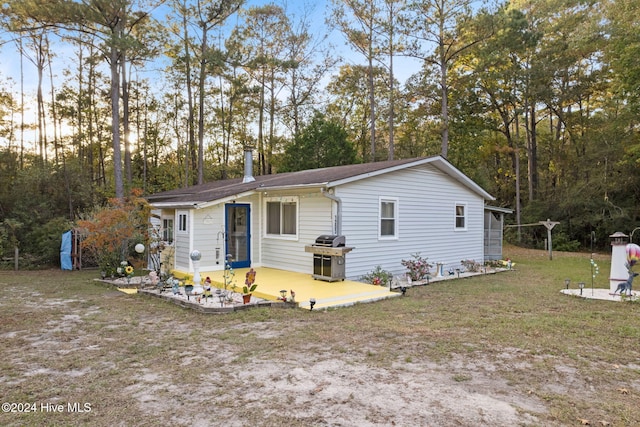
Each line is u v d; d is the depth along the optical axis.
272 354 4.82
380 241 11.03
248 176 14.89
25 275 11.96
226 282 9.33
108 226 10.59
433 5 21.12
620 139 21.42
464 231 13.91
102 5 13.52
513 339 5.43
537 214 24.98
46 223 14.95
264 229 12.09
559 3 22.09
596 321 6.45
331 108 31.27
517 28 19.50
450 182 13.34
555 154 27.22
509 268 13.76
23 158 23.39
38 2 12.95
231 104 28.03
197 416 3.26
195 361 4.59
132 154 29.00
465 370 4.31
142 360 4.63
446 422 3.15
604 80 23.03
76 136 26.48
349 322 6.39
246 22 26.23
